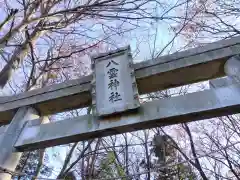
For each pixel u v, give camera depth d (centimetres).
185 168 1168
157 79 393
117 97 368
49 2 620
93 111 374
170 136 1056
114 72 398
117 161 1182
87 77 426
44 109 447
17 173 360
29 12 545
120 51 418
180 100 339
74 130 369
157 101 352
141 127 348
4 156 372
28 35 602
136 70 397
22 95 455
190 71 377
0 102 461
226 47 360
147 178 1105
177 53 388
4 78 549
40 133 389
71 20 634
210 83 339
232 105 305
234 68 335
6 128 416
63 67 800
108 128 349
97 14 539
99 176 1113
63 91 429
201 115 325
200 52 372
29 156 1032
